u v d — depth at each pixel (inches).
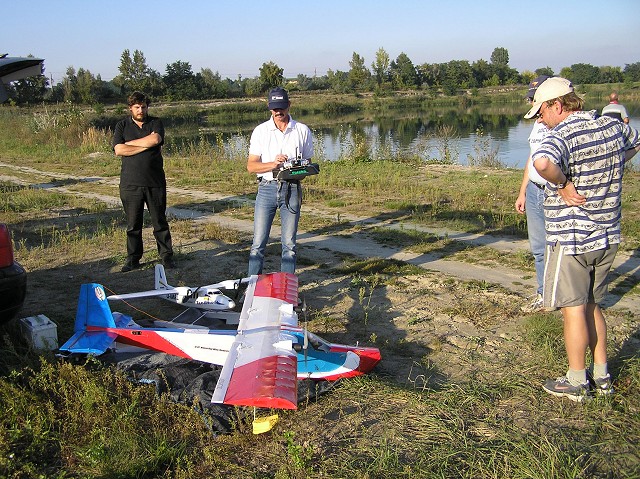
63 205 496.4
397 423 156.4
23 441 148.8
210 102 2669.8
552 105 153.9
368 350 186.2
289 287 209.3
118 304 252.8
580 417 154.6
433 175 610.2
